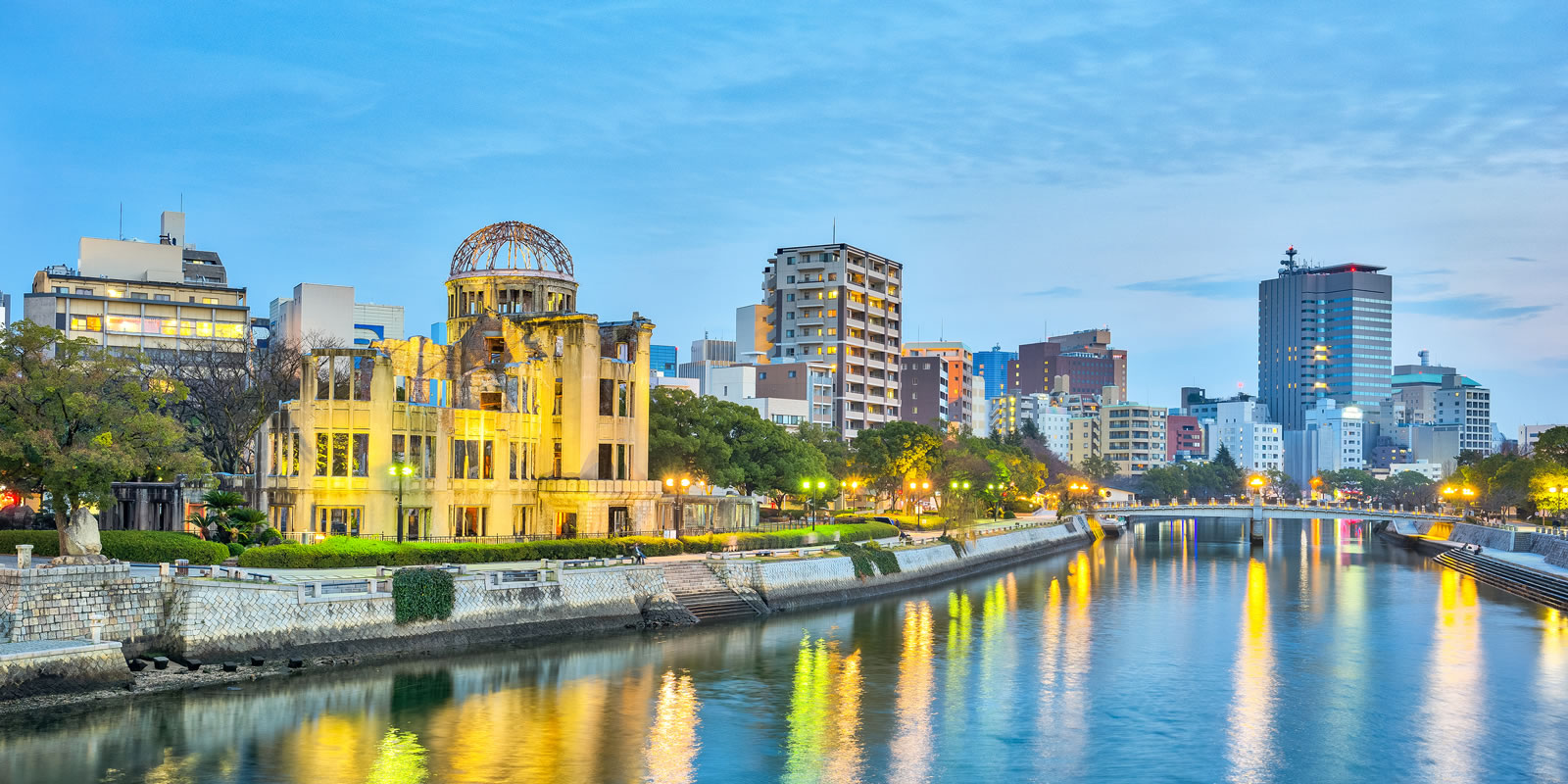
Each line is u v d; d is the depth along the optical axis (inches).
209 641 2669.8
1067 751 2425.0
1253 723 2659.9
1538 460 7426.2
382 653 2947.8
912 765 2305.6
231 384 4699.8
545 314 4512.8
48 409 2819.9
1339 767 2343.8
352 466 3754.9
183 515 3499.0
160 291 7170.3
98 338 6978.4
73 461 2699.3
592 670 2997.0
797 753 2362.2
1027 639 3705.7
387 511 3774.6
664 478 4936.0
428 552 3410.4
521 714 2561.5
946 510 6215.6
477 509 4116.6
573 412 4335.6
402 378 4020.7
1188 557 7322.8
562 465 4372.5
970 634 3774.6
